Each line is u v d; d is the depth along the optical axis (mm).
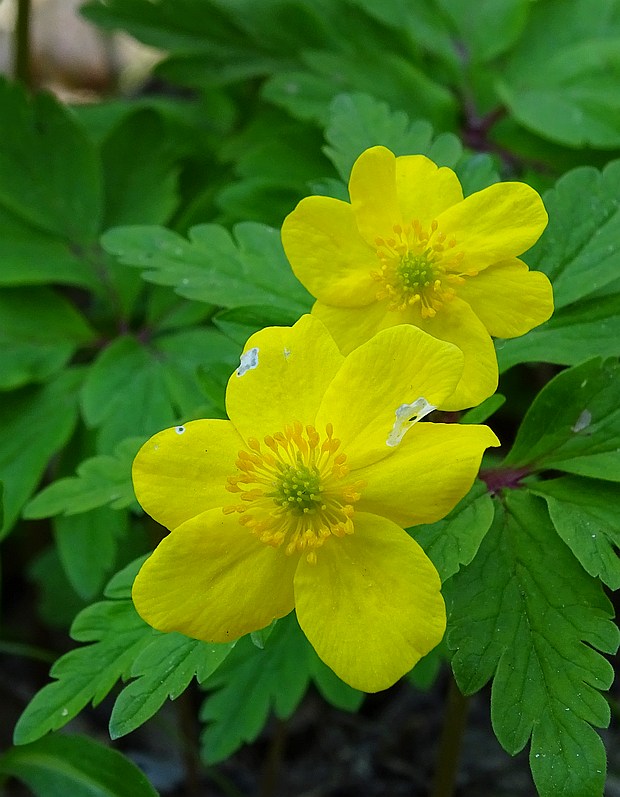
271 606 82
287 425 83
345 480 81
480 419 98
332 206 90
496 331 91
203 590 81
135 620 92
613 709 133
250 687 121
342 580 80
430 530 90
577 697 86
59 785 108
